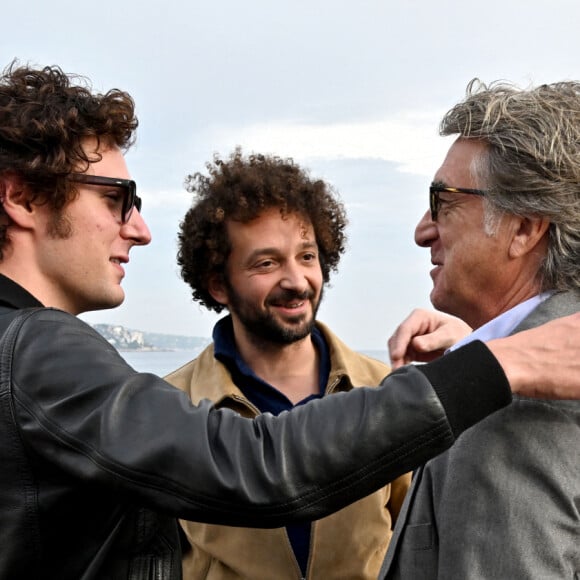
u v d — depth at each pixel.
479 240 1.63
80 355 1.36
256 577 2.33
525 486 1.41
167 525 1.52
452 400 1.28
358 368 2.62
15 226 1.56
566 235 1.55
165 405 1.31
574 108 1.59
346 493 1.28
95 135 1.62
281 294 2.53
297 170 2.62
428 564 1.52
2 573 1.36
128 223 1.70
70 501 1.37
